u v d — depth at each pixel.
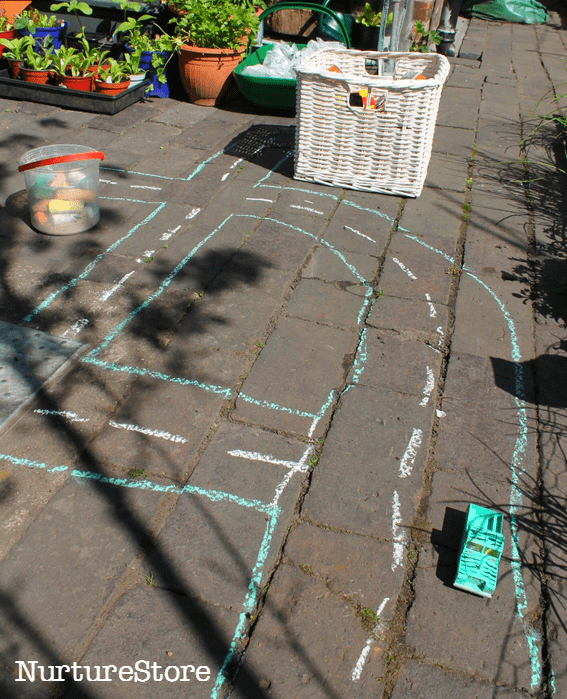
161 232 3.79
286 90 5.30
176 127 5.28
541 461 2.45
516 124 5.71
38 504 2.18
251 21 5.48
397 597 1.96
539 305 3.32
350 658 1.80
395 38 4.81
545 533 2.18
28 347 2.83
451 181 4.58
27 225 3.79
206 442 2.44
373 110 3.95
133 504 2.19
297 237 3.79
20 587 1.94
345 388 2.72
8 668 1.75
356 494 2.27
